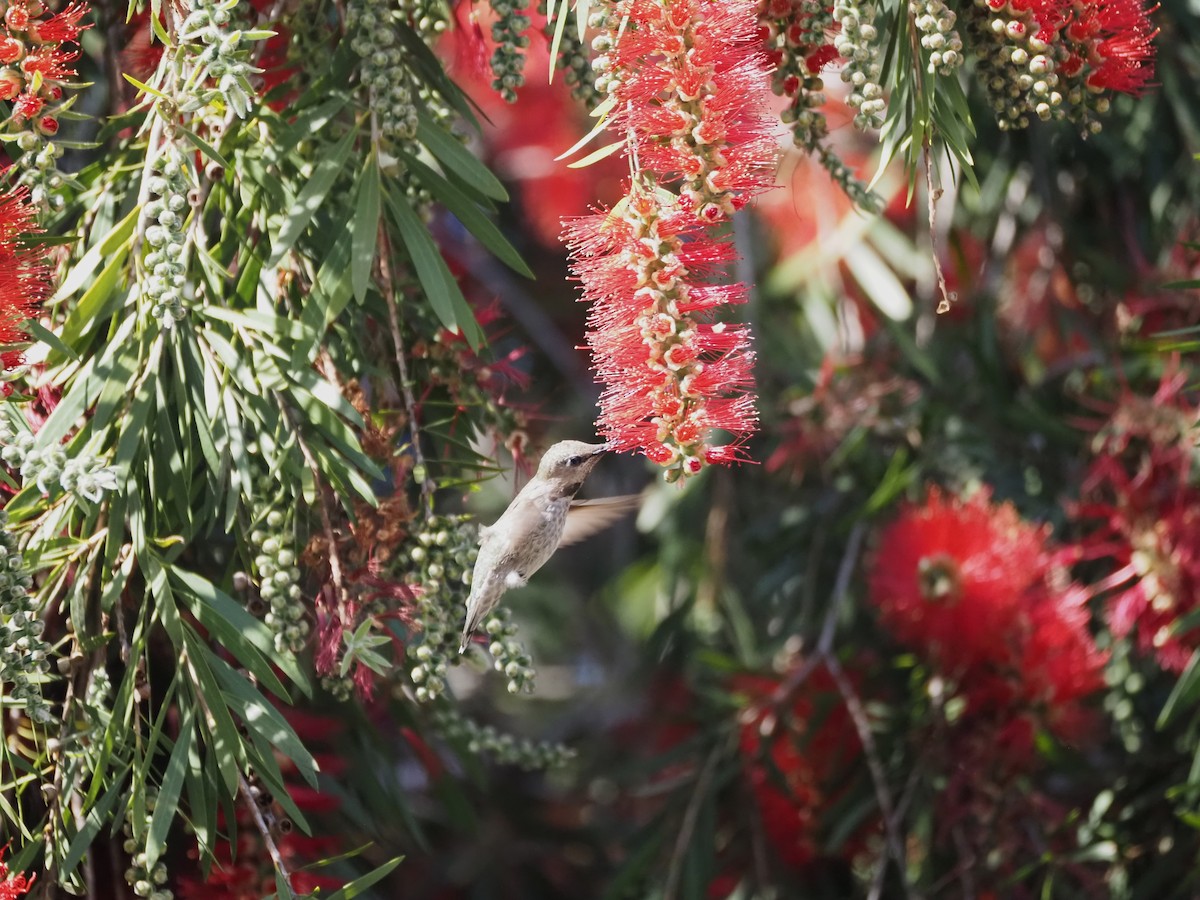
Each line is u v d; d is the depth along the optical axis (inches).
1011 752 174.9
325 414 161.0
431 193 162.7
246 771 161.3
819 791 183.6
